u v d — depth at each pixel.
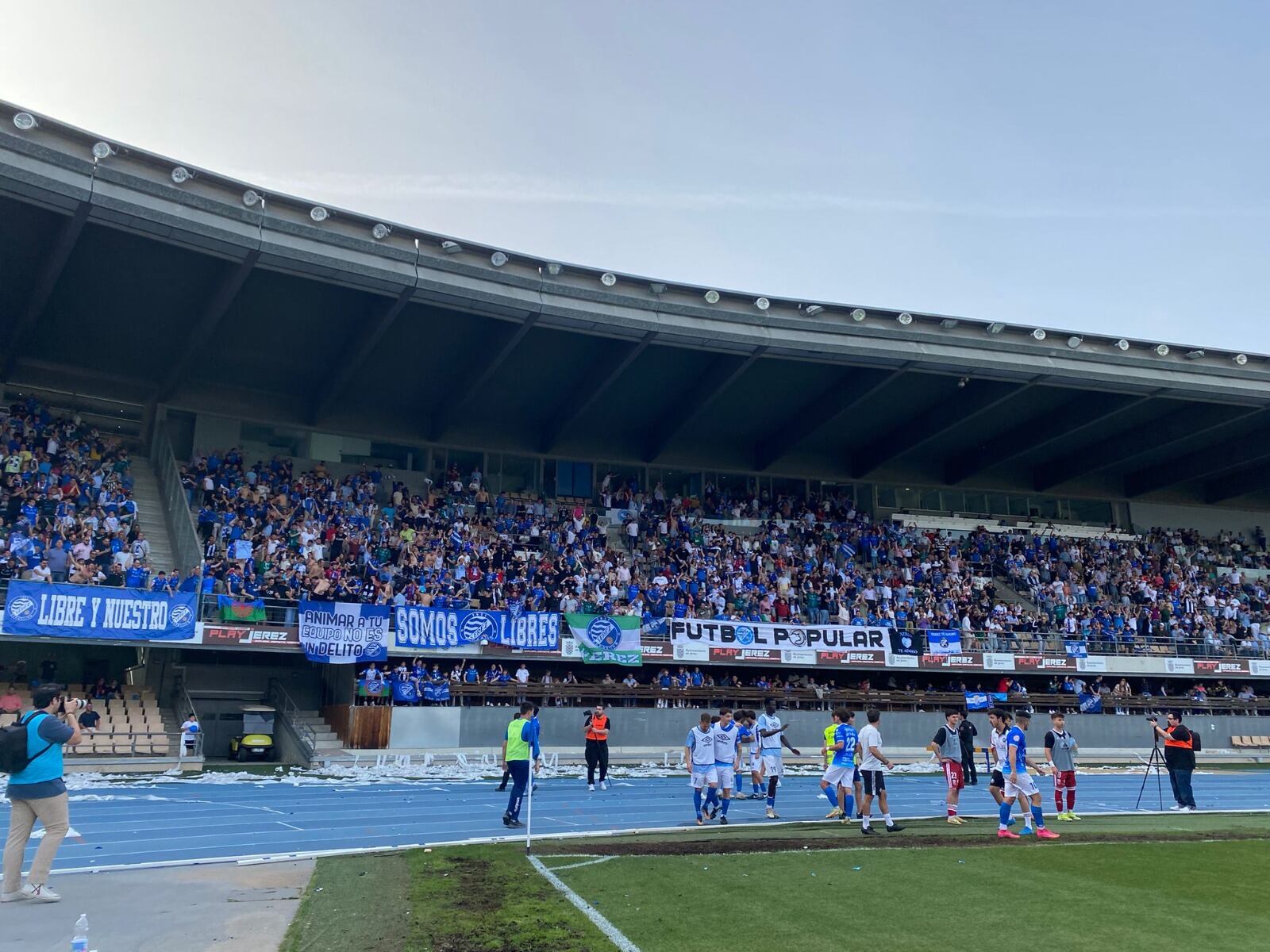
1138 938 9.11
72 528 29.84
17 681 29.70
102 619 27.33
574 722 33.03
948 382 41.50
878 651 38.50
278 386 38.94
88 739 26.91
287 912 9.53
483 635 33.00
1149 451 48.28
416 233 30.52
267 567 31.81
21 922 8.84
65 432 33.72
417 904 9.91
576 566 37.53
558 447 44.44
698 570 40.38
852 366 39.09
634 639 35.25
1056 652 41.38
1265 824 18.52
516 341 34.53
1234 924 9.75
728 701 35.75
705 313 34.91
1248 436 48.03
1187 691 45.25
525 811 18.58
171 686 32.59
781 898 10.41
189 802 19.11
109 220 26.36
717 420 45.03
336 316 34.16
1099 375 38.94
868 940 8.81
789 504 47.09
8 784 9.74
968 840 14.85
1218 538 55.12
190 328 33.72
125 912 9.36
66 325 33.53
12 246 28.73
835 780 17.73
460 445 42.62
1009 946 8.70
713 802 17.25
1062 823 17.83
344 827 15.92
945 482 50.94
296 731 30.11
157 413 37.19
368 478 39.03
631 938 8.75
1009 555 48.00
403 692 31.03
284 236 28.61
